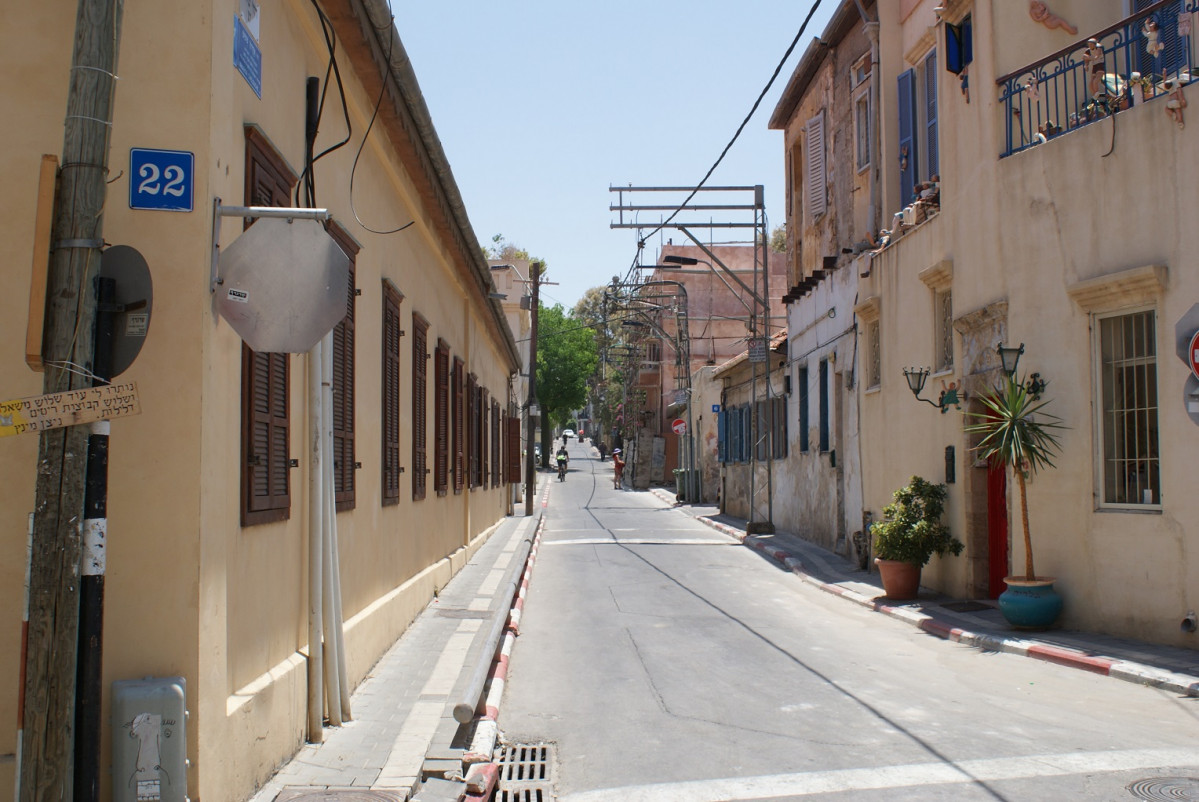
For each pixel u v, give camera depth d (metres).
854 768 6.37
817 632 11.86
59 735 3.92
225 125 5.21
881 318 16.66
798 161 25.22
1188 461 9.74
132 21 4.93
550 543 23.73
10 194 4.93
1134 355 10.56
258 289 5.06
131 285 4.35
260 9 6.03
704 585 16.23
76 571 3.96
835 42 20.97
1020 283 11.91
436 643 10.24
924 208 15.35
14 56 4.96
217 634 4.98
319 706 6.75
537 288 34.12
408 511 11.68
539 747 7.13
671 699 8.44
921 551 13.79
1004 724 7.42
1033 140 12.28
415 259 12.29
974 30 12.99
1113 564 10.59
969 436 13.41
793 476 24.11
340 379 8.19
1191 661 9.17
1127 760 6.42
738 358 29.14
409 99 9.17
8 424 3.90
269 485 6.17
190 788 4.67
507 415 32.56
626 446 63.84
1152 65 12.19
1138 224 10.34
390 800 5.44
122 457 4.73
